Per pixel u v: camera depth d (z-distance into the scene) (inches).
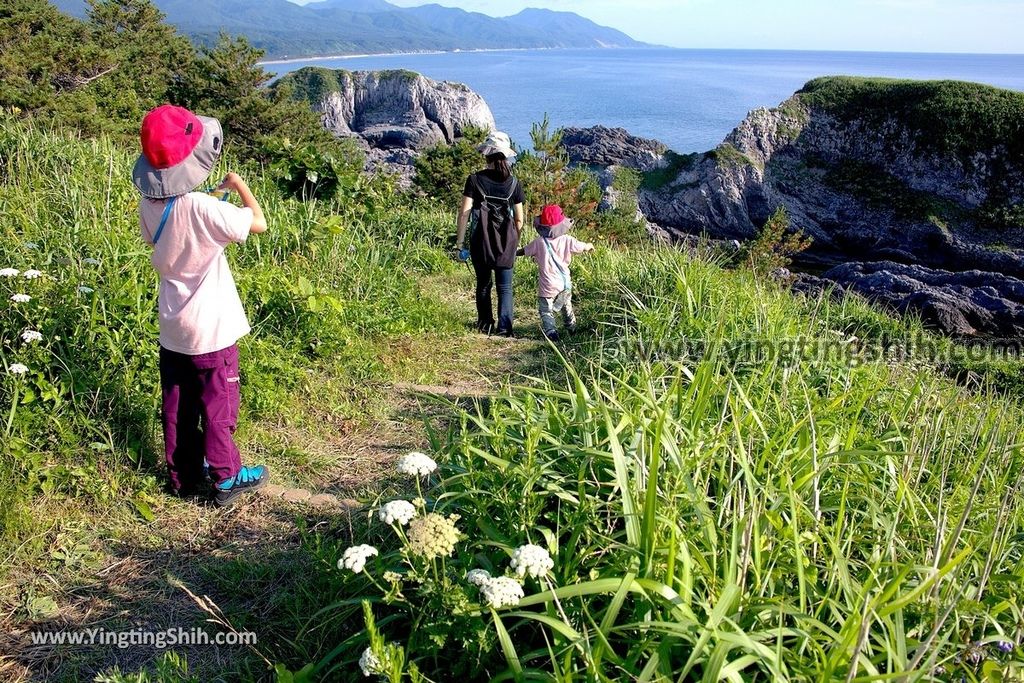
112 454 144.1
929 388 214.1
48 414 144.7
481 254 260.7
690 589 87.7
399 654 85.4
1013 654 98.2
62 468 136.1
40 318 161.3
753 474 118.7
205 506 139.7
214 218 124.3
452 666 96.7
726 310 255.3
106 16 1473.9
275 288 220.2
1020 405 323.9
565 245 271.1
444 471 139.9
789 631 84.1
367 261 298.8
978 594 100.7
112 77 915.4
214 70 1341.0
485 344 258.2
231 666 103.7
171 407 134.8
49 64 769.6
